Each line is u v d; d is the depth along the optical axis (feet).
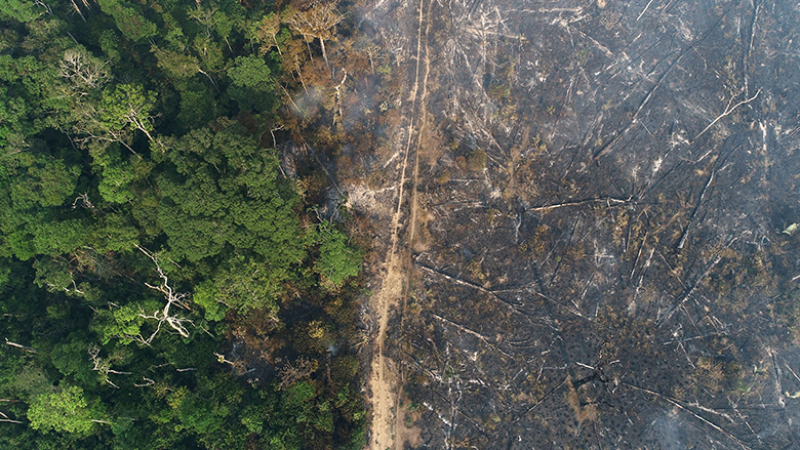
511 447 177.58
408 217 199.11
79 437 163.94
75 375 158.81
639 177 202.18
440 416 181.27
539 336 187.52
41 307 179.42
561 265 194.39
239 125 160.76
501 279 193.47
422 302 192.03
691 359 184.24
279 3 196.24
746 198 198.90
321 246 176.96
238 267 160.56
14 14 180.24
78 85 169.58
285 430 164.25
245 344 181.57
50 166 161.68
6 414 165.17
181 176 158.40
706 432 177.58
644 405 180.24
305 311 187.11
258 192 153.99
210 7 188.55
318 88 202.59
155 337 176.04
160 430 164.25
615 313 189.67
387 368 185.88
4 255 174.81
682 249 194.29
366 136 202.39
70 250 169.07
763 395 180.34
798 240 194.18
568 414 179.83
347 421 173.47
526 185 202.18
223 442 162.20
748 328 187.01
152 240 180.45
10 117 167.63
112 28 199.21
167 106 188.24
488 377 184.14
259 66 175.94
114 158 167.32
